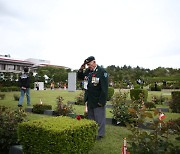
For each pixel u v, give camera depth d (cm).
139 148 345
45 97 1834
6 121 515
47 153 376
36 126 393
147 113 393
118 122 777
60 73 5366
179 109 1127
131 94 1497
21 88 1178
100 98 596
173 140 504
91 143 432
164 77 5647
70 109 953
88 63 616
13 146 491
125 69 6244
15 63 5197
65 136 371
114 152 509
